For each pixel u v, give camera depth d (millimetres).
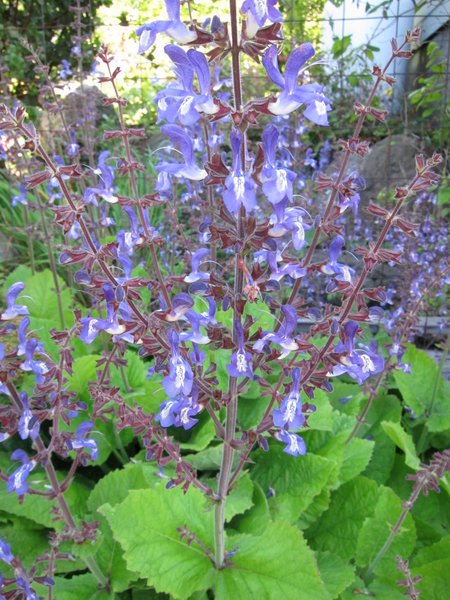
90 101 627
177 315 221
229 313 441
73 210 220
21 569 241
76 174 221
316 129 990
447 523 406
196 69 195
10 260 754
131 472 366
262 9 176
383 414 467
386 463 438
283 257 245
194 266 238
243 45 192
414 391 478
